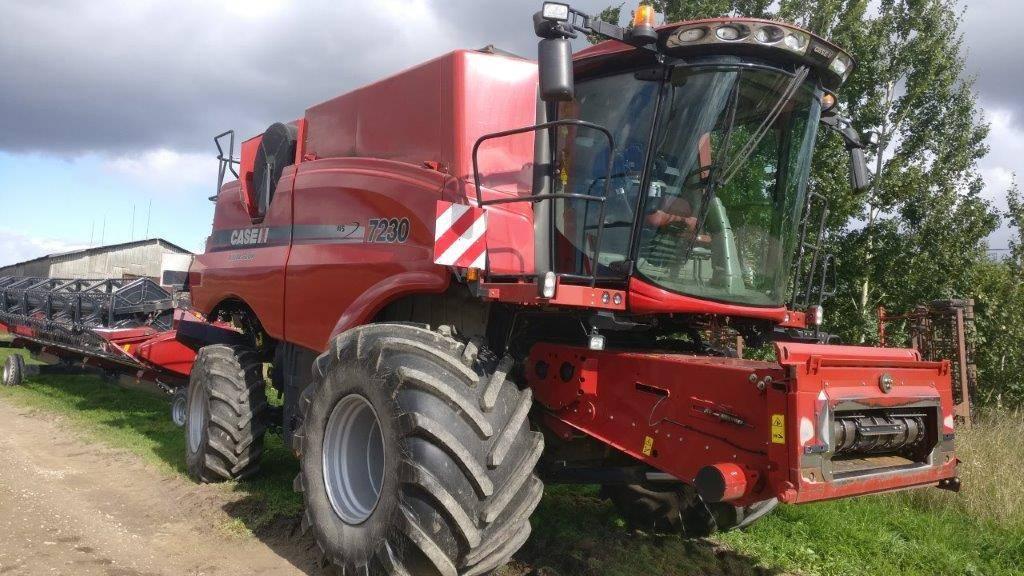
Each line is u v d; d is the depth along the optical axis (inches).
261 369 248.2
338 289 199.2
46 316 450.3
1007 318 482.9
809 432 124.8
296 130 235.8
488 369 155.6
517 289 146.9
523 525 142.7
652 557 186.7
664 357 150.9
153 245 1407.5
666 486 191.3
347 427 161.5
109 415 357.4
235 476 234.1
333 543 153.6
